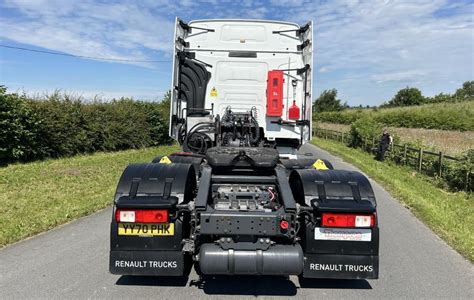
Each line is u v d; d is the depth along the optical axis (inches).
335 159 752.3
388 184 449.7
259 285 165.8
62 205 295.0
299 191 163.3
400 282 173.0
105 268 179.9
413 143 686.5
